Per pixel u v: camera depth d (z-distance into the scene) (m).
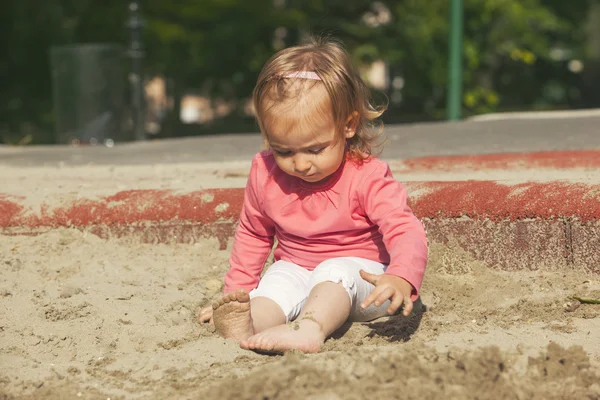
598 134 7.36
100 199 4.21
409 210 3.03
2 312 3.24
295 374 2.34
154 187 4.60
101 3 17.05
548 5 21.08
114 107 11.26
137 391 2.53
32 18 16.84
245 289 3.29
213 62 18.39
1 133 17.45
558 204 3.67
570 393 2.31
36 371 2.74
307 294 3.10
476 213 3.73
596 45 26.28
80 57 10.97
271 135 2.87
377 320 3.16
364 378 2.33
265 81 2.88
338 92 2.85
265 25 18.48
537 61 22.33
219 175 5.13
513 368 2.43
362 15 20.41
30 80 17.56
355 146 3.09
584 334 2.97
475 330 3.03
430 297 3.41
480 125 9.01
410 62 19.23
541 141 6.93
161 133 18.75
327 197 3.08
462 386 2.27
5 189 4.68
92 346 2.96
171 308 3.30
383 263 3.16
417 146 6.97
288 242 3.21
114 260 3.89
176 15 17.56
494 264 3.72
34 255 3.91
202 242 4.05
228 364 2.70
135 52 11.63
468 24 18.69
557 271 3.65
